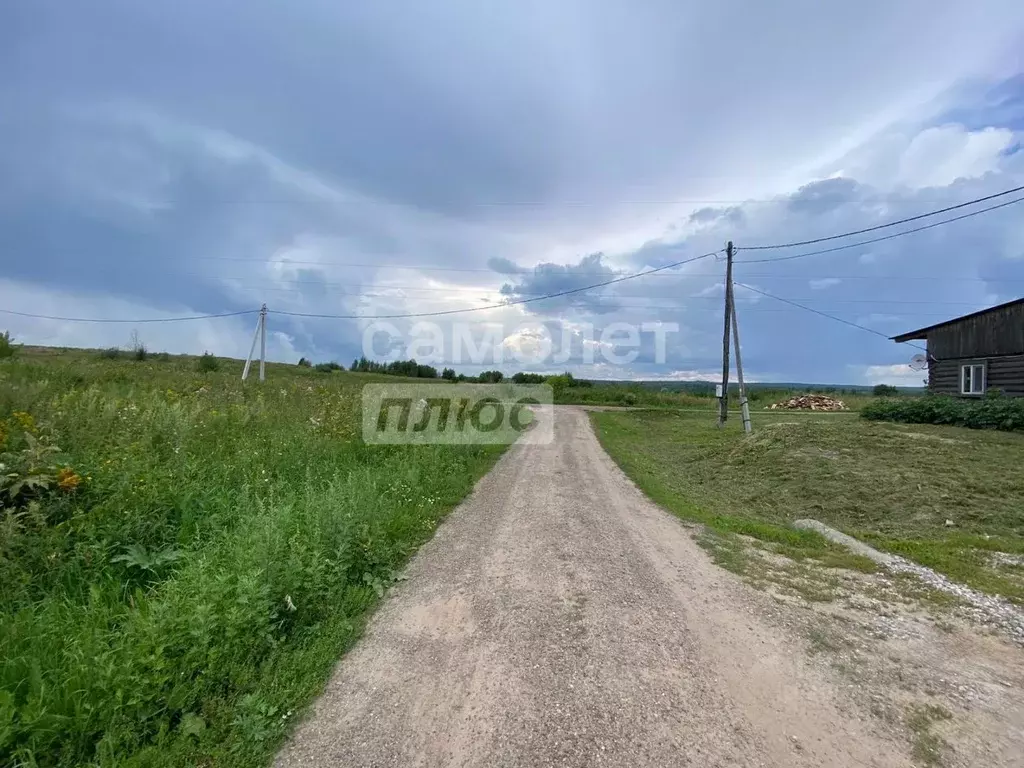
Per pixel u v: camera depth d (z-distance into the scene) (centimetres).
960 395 1744
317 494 597
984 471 914
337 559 449
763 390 4691
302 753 255
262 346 2606
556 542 594
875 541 641
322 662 328
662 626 394
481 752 257
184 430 681
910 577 512
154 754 245
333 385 1756
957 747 267
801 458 1109
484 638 371
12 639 297
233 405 1027
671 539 621
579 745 262
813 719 287
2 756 230
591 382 4206
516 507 753
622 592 457
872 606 442
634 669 333
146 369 1981
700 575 505
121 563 410
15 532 383
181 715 271
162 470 542
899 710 298
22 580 358
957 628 404
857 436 1213
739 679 325
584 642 367
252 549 399
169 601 334
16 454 480
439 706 293
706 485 1045
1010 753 263
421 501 710
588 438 1650
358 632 377
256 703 283
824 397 3197
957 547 613
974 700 310
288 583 379
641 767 248
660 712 290
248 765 245
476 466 1042
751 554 575
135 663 280
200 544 452
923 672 340
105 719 253
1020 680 334
